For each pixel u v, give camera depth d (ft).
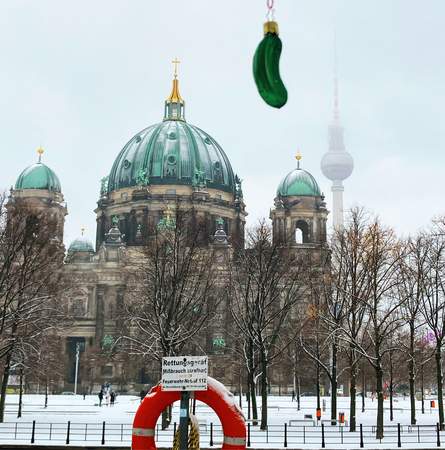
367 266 172.96
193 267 235.81
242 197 593.42
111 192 584.40
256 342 192.85
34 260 179.32
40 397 386.32
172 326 184.55
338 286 175.52
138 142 591.37
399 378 355.36
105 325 500.33
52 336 262.67
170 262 195.52
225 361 357.20
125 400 373.61
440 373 169.48
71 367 510.58
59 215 550.36
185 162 564.71
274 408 282.36
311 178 525.34
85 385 479.41
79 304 506.07
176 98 620.90
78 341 517.55
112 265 508.94
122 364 447.83
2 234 176.04
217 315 282.15
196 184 555.28
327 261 212.02
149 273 212.02
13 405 287.89
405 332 248.32
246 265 206.18
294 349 273.75
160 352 197.06
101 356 457.27
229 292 216.54
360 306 205.87
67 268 457.68
